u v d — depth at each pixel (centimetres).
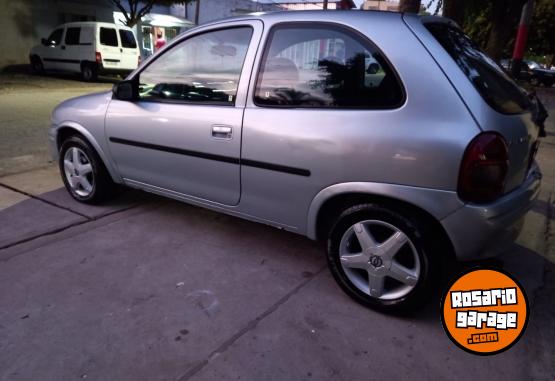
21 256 282
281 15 256
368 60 221
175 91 298
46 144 575
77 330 213
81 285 252
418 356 204
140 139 314
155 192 329
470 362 201
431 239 213
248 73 260
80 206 370
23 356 194
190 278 264
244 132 257
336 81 229
